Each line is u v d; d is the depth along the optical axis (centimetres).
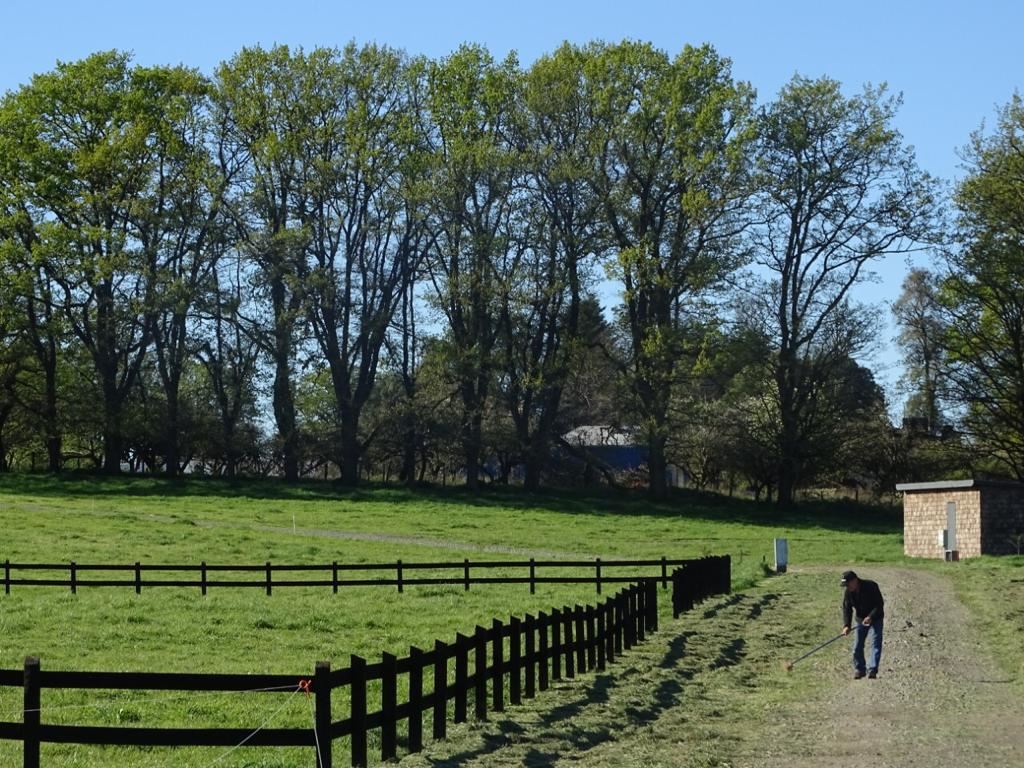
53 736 1173
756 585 3625
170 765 1352
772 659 2197
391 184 6900
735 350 6606
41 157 6519
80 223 6719
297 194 6938
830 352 6906
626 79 6744
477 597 3038
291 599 2930
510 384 7144
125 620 2519
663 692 1834
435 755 1409
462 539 4988
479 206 6925
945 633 2564
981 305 6225
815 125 6681
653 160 6644
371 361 7306
